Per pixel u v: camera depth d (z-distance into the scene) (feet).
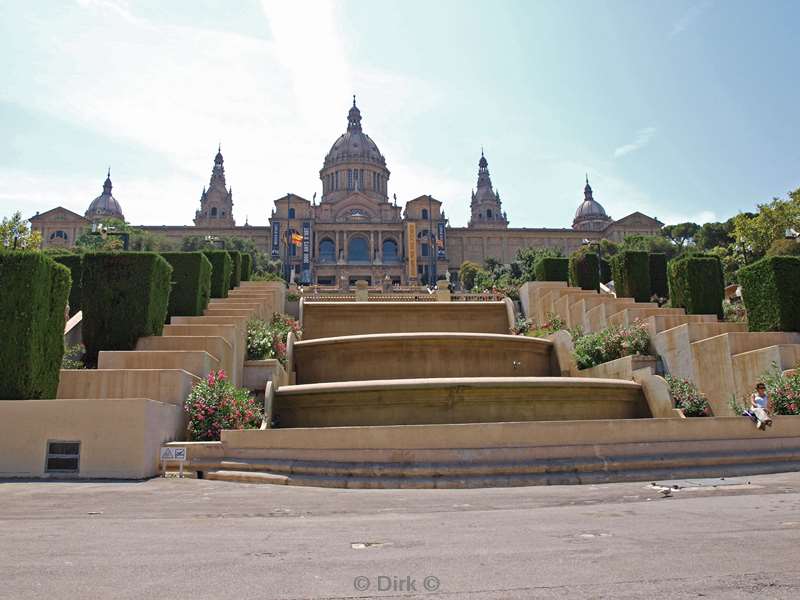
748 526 20.71
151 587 13.75
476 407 46.26
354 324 84.07
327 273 407.85
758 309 57.72
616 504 26.32
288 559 16.31
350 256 432.25
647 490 30.53
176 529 20.44
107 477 34.81
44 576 14.56
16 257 39.52
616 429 37.14
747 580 14.21
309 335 82.99
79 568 15.28
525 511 24.61
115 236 153.17
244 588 13.70
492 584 14.01
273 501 27.12
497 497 28.68
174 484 32.83
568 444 36.17
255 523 21.72
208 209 513.45
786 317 54.90
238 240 379.14
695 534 19.48
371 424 46.06
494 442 35.40
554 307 87.40
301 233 409.90
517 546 17.90
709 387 53.98
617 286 93.56
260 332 63.31
